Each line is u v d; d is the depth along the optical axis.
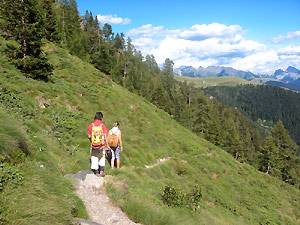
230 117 106.12
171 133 24.17
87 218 4.59
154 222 5.62
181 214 8.54
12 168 4.48
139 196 7.05
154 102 62.22
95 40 54.38
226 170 23.80
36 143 6.93
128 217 5.43
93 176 6.48
